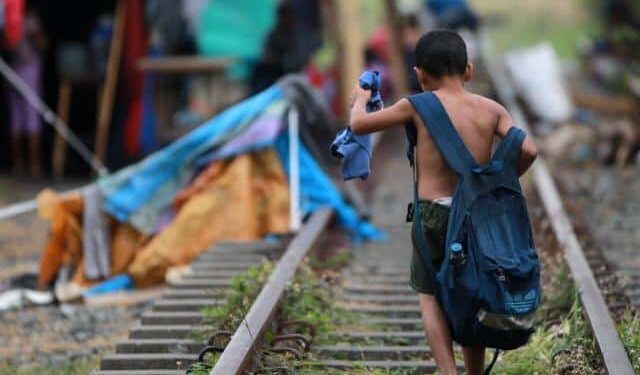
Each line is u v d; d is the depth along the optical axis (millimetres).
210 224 31344
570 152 49000
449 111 17219
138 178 31641
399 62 61875
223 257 28906
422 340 22422
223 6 51031
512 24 107812
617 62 63125
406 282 27359
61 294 30109
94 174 51938
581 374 19312
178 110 51844
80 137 55562
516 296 16344
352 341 22484
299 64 52719
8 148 55469
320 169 33406
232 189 31688
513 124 17406
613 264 29734
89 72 52094
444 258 17094
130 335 22422
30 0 54719
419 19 61844
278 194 32219
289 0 52844
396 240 33000
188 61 50250
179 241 31047
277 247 29484
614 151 48406
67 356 24703
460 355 21016
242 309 22422
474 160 16906
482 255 16391
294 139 32406
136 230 31562
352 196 33656
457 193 16781
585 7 103375
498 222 16594
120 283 30859
